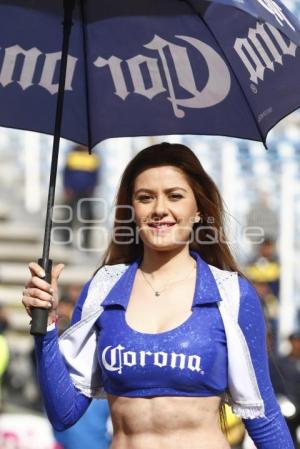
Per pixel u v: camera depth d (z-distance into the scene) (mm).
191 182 4988
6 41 5414
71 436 9195
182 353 4715
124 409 4781
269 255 15016
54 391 4883
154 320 4828
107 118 5492
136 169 5031
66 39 5113
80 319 4988
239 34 5094
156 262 4992
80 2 5309
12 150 18391
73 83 5488
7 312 15500
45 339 4840
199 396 4750
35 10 5359
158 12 5195
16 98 5508
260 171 16000
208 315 4805
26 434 10555
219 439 4781
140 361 4730
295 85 5051
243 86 5211
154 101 5434
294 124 15945
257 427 4895
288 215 15523
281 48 4992
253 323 4855
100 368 4945
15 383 14359
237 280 4914
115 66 5414
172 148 5004
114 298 4918
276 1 4777
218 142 15805
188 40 5242
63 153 17234
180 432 4734
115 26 5332
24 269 17062
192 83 5336
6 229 17469
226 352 4797
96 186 15867
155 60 5359
